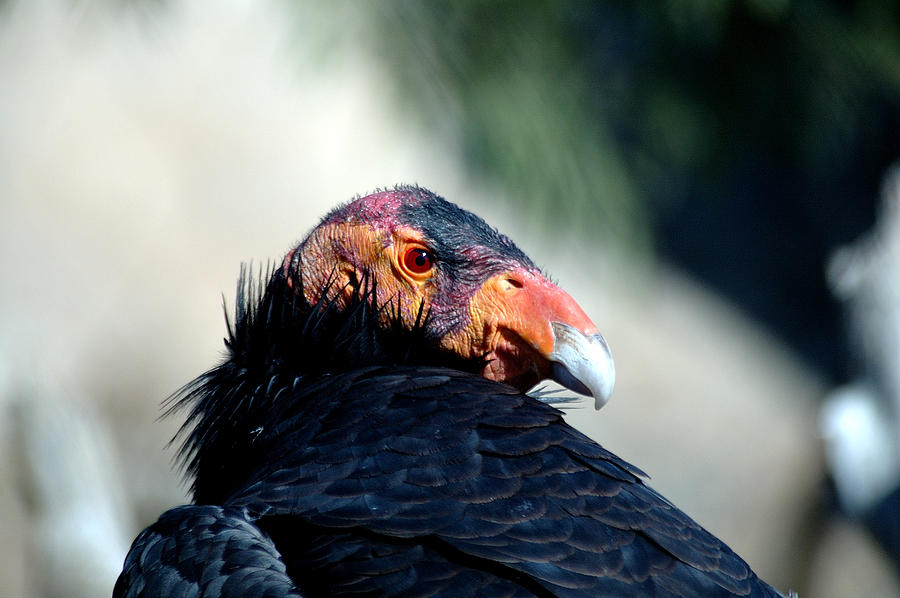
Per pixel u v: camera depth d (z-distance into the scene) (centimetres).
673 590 410
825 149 1131
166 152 1858
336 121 1886
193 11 1900
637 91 1100
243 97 1897
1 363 1593
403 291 560
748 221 2150
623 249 1007
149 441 1655
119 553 697
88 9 1109
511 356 552
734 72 1074
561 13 1016
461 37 930
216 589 397
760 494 1812
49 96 1834
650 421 1866
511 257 561
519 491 431
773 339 2034
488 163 962
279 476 456
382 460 446
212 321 1778
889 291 1092
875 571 1531
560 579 400
